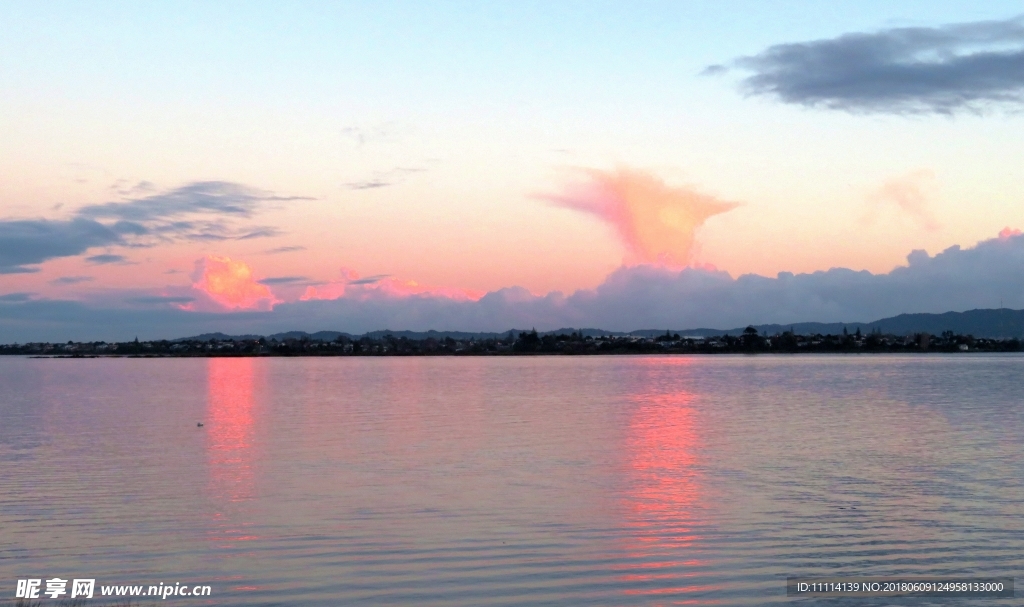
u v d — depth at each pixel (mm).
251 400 75625
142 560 19578
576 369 178000
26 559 19688
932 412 58125
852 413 57469
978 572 18688
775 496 26469
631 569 18797
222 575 18500
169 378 137750
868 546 20641
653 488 27828
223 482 29172
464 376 138375
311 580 18109
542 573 18547
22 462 34156
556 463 33562
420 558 19594
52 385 111000
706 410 60719
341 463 33750
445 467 32562
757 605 16750
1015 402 67875
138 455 36375
